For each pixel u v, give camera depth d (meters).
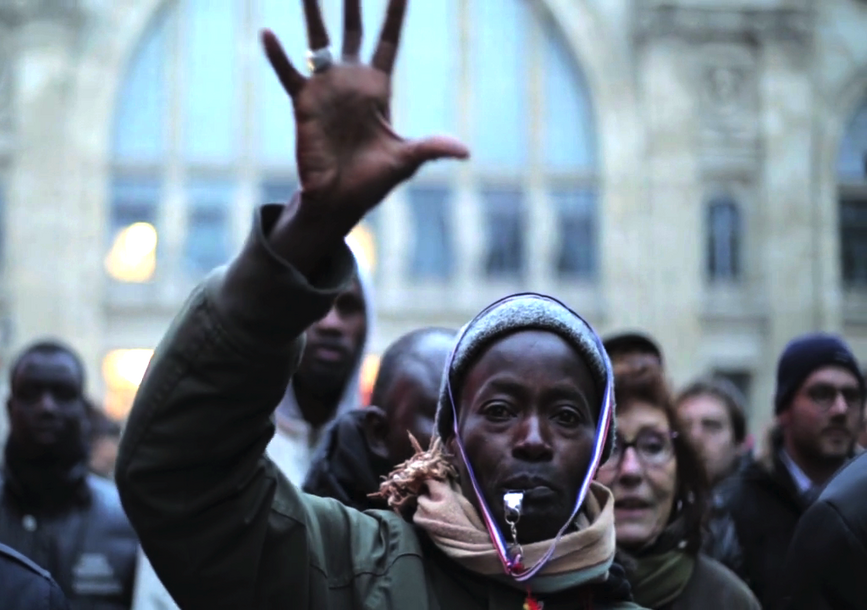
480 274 28.77
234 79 28.75
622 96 29.27
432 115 29.12
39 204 27.50
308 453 4.45
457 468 2.49
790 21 29.19
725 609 3.86
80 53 28.12
